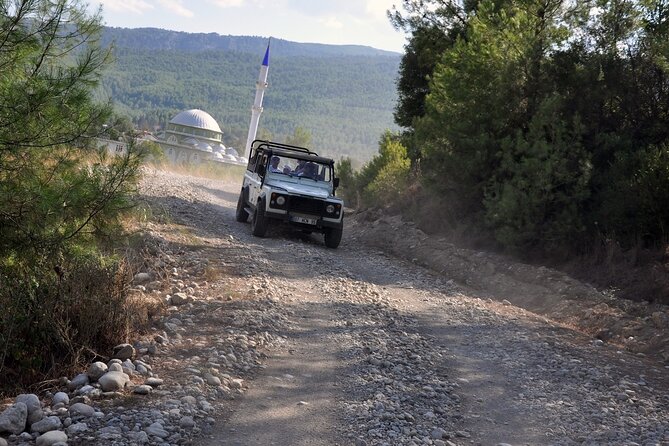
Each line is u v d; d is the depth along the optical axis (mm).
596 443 6027
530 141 16984
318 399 6391
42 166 7422
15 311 6750
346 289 12203
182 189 27031
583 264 15219
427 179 19672
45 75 7199
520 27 19734
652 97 17578
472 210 19500
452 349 9039
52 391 6074
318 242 19047
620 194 15375
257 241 16891
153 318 8586
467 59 19703
